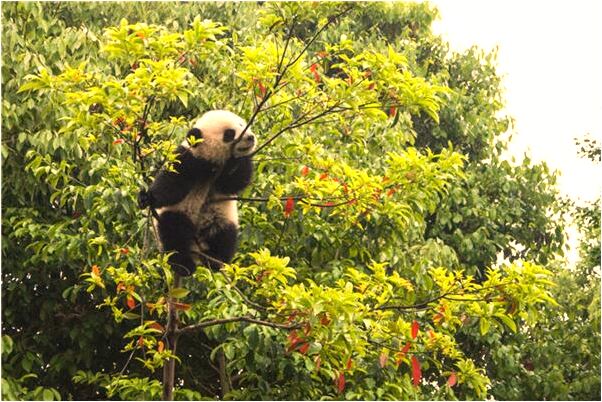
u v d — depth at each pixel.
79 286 12.06
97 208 10.16
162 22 14.39
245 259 11.27
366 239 11.43
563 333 15.80
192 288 11.27
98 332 13.38
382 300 8.16
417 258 13.05
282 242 11.48
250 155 8.11
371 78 8.18
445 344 8.34
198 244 8.38
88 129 7.94
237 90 12.09
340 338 7.34
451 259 13.48
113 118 7.46
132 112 7.32
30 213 12.52
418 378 7.89
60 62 12.51
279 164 11.08
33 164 9.59
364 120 8.34
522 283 7.69
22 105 11.95
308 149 8.84
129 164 9.66
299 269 11.60
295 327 7.37
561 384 15.01
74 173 13.14
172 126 10.21
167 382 7.98
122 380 11.11
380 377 11.70
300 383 11.34
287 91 9.38
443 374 8.84
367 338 8.13
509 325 7.79
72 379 12.88
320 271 11.79
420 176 8.44
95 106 9.31
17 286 12.94
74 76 7.76
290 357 11.05
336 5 7.90
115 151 11.57
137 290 9.88
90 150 12.23
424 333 9.73
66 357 13.23
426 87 7.85
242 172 8.53
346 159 11.41
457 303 8.10
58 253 11.18
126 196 9.72
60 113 12.00
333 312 7.10
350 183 8.31
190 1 14.71
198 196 8.38
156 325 8.02
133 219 10.41
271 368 11.25
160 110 12.11
